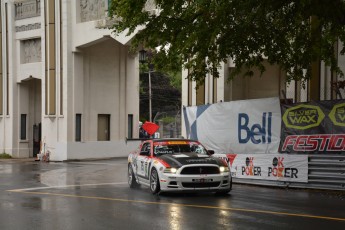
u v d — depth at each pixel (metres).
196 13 13.27
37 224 9.42
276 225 8.88
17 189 15.83
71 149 32.00
